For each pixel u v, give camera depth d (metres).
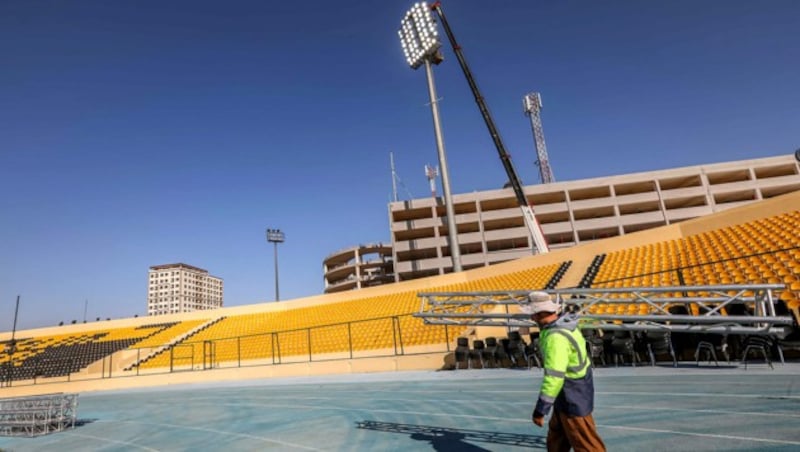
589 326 10.99
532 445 5.80
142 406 15.64
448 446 6.17
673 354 10.91
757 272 14.16
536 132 82.25
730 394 7.27
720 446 4.91
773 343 9.59
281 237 62.50
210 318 37.69
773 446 4.73
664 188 65.94
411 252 64.81
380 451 6.34
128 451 8.63
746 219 19.67
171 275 177.25
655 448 5.07
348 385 15.16
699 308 12.40
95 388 26.52
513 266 28.11
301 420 9.59
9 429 12.50
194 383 23.27
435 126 45.22
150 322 39.53
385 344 21.47
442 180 44.09
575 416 3.72
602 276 20.33
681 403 7.03
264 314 35.91
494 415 7.87
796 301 11.12
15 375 30.64
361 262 78.31
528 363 13.59
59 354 34.25
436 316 12.77
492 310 19.16
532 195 63.84
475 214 63.28
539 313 3.96
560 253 26.06
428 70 46.69
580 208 62.34
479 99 42.03
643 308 14.27
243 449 7.57
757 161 61.41
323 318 30.95
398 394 11.66
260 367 22.36
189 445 8.48
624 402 7.51
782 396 6.78
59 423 12.09
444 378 13.77
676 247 20.69
